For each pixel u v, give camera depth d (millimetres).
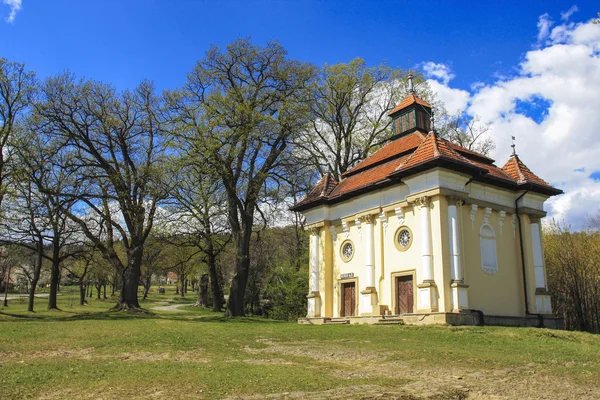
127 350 15555
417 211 24953
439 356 13938
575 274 36594
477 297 24625
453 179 24312
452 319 21938
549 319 26000
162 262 56469
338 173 40531
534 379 10891
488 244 26047
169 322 26641
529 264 26922
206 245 46688
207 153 31469
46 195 34719
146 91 36188
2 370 11594
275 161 36344
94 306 54688
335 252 30453
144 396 8922
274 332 21031
